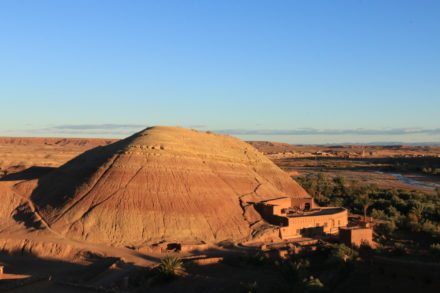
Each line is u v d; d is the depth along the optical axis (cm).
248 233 5684
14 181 6612
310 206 6975
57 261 4669
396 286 2836
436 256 4934
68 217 5509
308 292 3497
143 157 6384
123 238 5231
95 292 3381
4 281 3781
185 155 6744
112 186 5900
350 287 3878
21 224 5572
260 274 4281
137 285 4006
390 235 6047
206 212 5853
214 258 4703
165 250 5059
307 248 5119
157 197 5809
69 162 7150
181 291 3888
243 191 6706
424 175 16188
